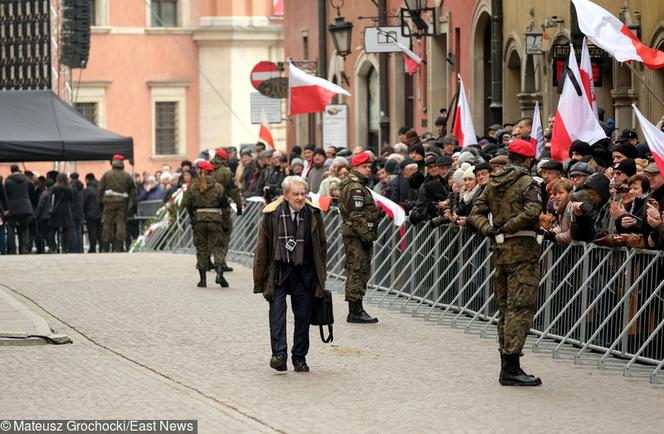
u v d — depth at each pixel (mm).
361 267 36438
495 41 58656
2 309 38531
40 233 72625
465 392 26750
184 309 39156
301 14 95750
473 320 34625
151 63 128125
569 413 24734
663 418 24297
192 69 129125
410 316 37656
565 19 51562
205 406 25422
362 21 80750
